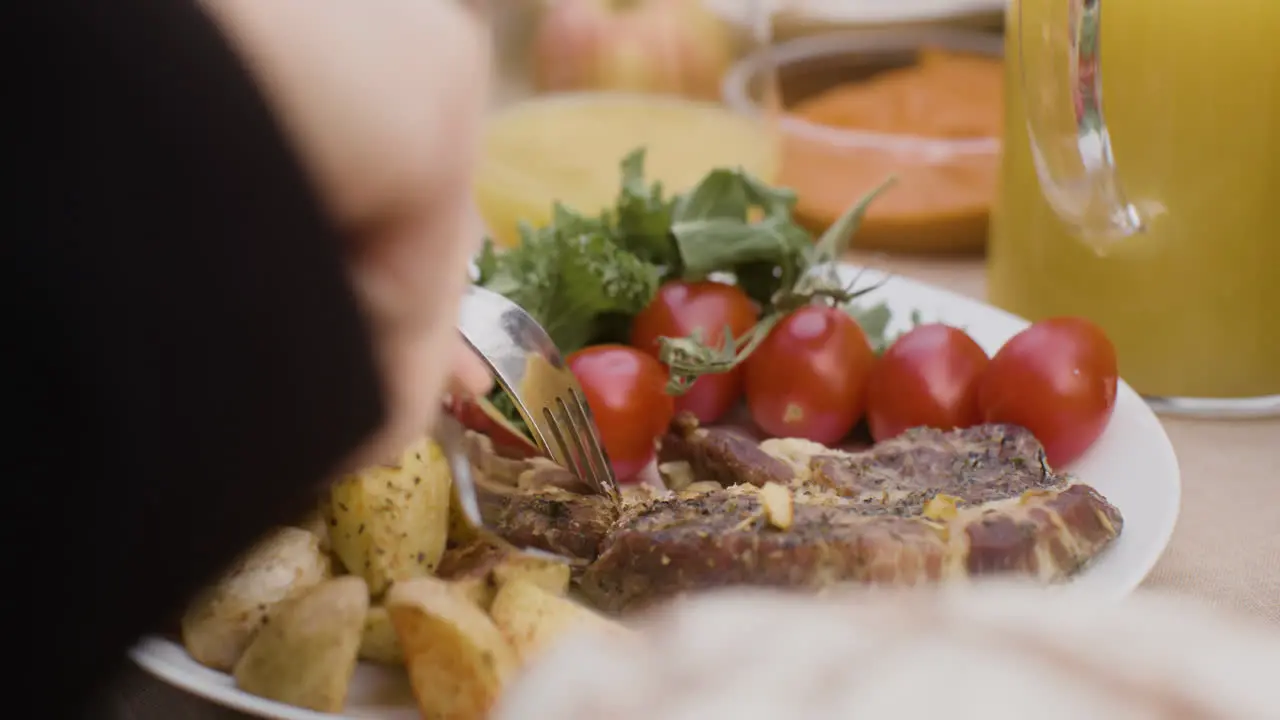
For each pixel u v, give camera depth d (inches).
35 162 11.4
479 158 14.1
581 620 21.0
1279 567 24.0
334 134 12.6
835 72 34.4
